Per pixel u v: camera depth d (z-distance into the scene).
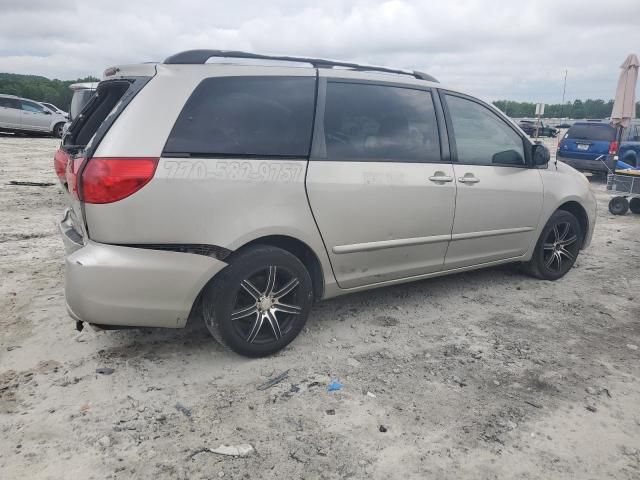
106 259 2.86
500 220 4.56
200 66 3.18
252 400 2.96
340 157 3.56
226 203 3.08
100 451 2.49
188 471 2.39
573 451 2.62
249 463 2.45
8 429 2.63
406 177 3.84
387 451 2.57
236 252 3.22
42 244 5.96
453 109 4.29
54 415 2.75
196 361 3.37
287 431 2.69
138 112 2.93
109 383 3.07
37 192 9.43
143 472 2.37
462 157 4.28
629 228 8.12
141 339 3.64
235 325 3.27
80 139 3.54
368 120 3.75
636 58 11.09
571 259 5.34
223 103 3.16
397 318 4.18
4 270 4.97
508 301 4.64
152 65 3.16
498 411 2.93
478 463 2.51
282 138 3.34
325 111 3.54
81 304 2.89
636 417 2.93
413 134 3.98
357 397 3.02
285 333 3.49
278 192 3.26
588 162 13.77
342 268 3.69
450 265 4.35
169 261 2.97
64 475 2.33
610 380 3.32
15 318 3.90
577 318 4.31
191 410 2.84
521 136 4.80
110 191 2.80
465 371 3.37
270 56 3.46
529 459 2.55
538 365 3.48
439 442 2.65
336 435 2.68
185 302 3.07
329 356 3.51
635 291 5.02
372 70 3.93
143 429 2.66
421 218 3.97
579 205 5.32
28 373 3.15
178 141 2.97
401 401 3.00
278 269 3.35
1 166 12.75
